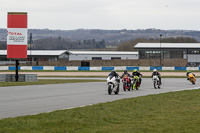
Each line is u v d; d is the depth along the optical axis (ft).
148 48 636.48
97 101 110.93
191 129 60.95
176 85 211.41
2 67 463.42
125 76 161.48
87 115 76.23
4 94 133.39
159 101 109.50
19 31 226.38
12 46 226.17
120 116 75.97
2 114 78.43
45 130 58.54
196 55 636.07
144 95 137.18
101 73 393.70
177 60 580.30
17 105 96.84
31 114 78.74
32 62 602.44
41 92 145.07
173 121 69.51
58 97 123.24
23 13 226.79
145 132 58.18
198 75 355.56
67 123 65.41
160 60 566.77
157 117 74.90
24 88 168.35
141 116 76.33
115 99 118.52
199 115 78.18
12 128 58.95
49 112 79.15
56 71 436.35
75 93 142.41
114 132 57.57
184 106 96.17
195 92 148.46
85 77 313.32
